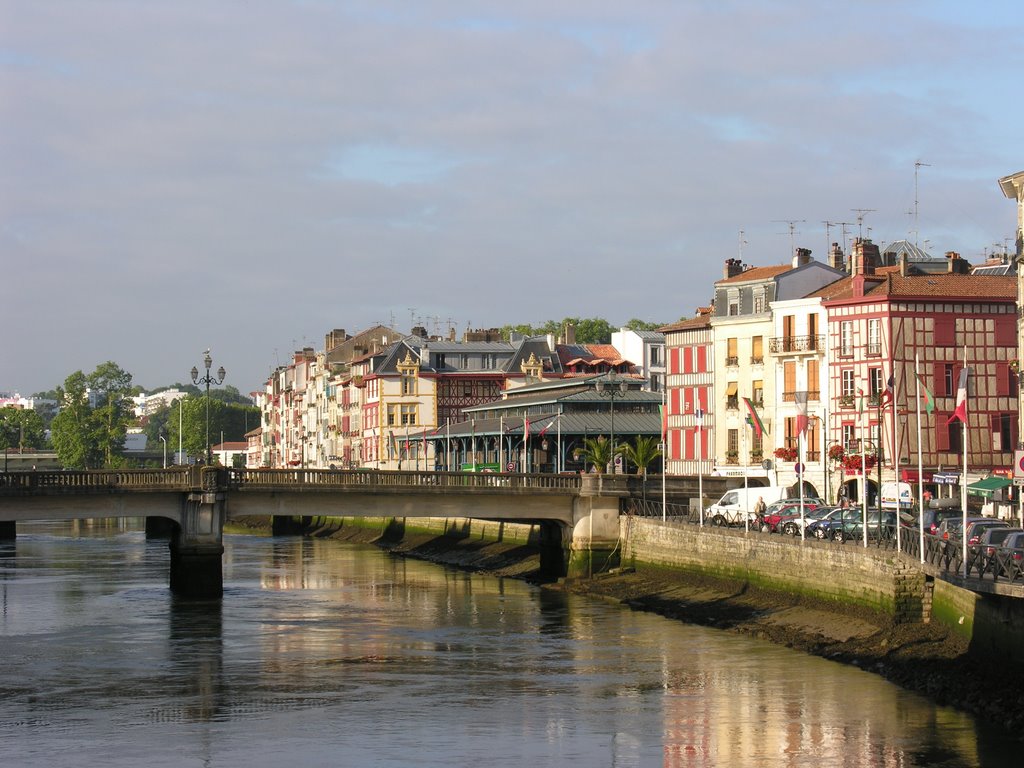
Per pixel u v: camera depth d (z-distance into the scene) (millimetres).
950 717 47844
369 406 174250
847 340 103625
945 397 101312
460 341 184875
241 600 85375
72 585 93938
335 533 156375
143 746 46188
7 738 47375
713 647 64312
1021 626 47625
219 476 86375
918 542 61656
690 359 118938
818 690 52969
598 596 87312
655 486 97625
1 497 82250
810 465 106000
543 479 95500
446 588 93375
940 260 122562
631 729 47719
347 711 51188
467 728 48312
